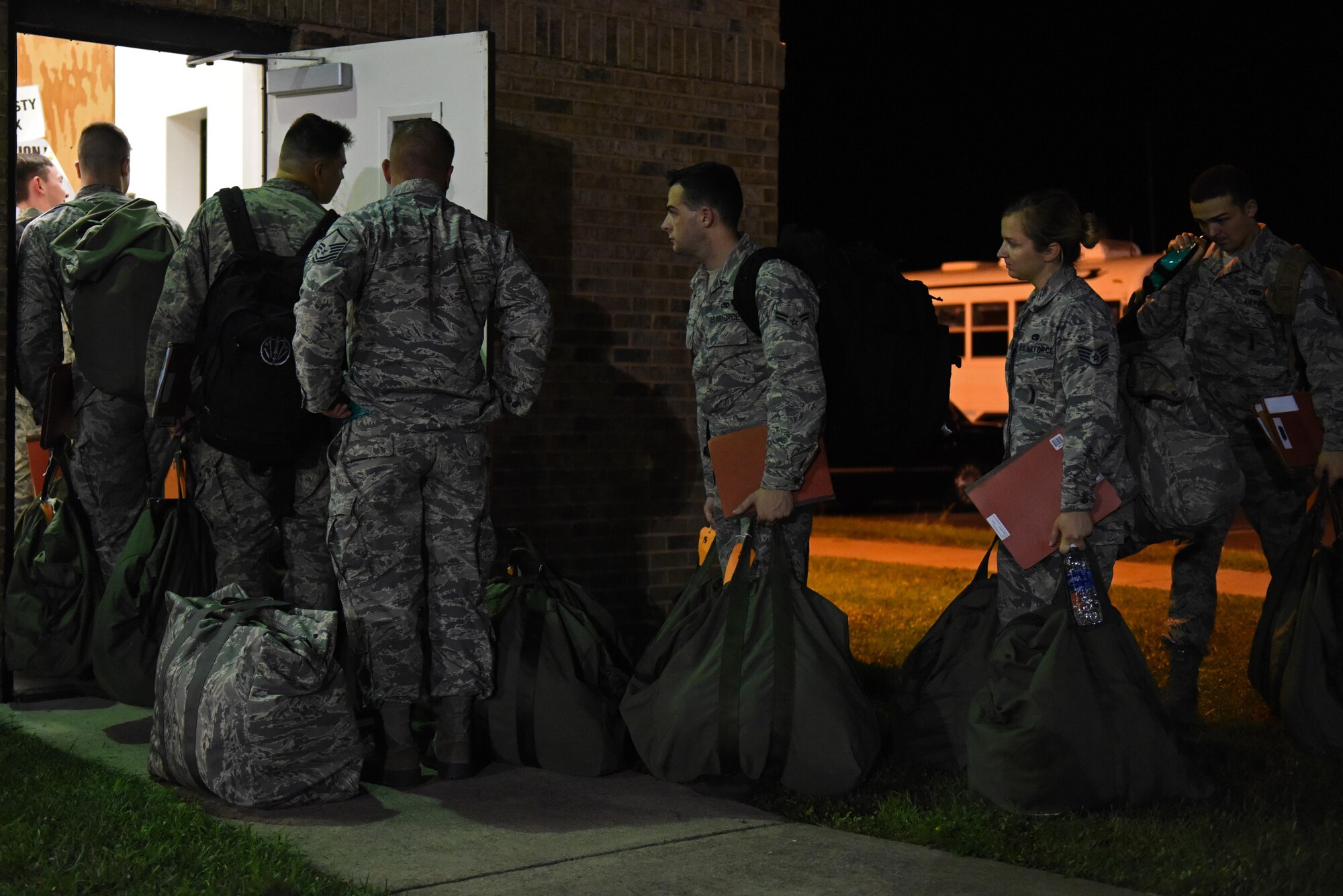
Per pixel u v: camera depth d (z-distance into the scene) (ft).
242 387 14.85
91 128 18.52
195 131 26.20
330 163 16.37
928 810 13.32
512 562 16.14
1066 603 13.33
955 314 73.82
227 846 11.88
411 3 19.72
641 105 21.49
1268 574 34.76
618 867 11.80
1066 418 13.73
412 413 14.21
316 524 16.34
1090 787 12.85
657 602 21.81
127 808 12.85
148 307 17.84
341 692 13.80
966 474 60.08
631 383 21.50
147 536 16.61
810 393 14.06
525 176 20.42
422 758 15.56
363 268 13.98
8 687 17.92
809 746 13.60
